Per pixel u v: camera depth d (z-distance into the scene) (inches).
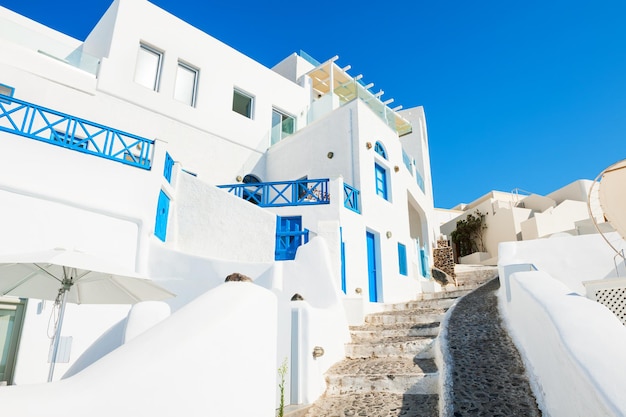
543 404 168.2
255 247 426.9
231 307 137.6
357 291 442.9
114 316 307.4
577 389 125.7
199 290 322.0
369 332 313.9
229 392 126.8
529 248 414.9
